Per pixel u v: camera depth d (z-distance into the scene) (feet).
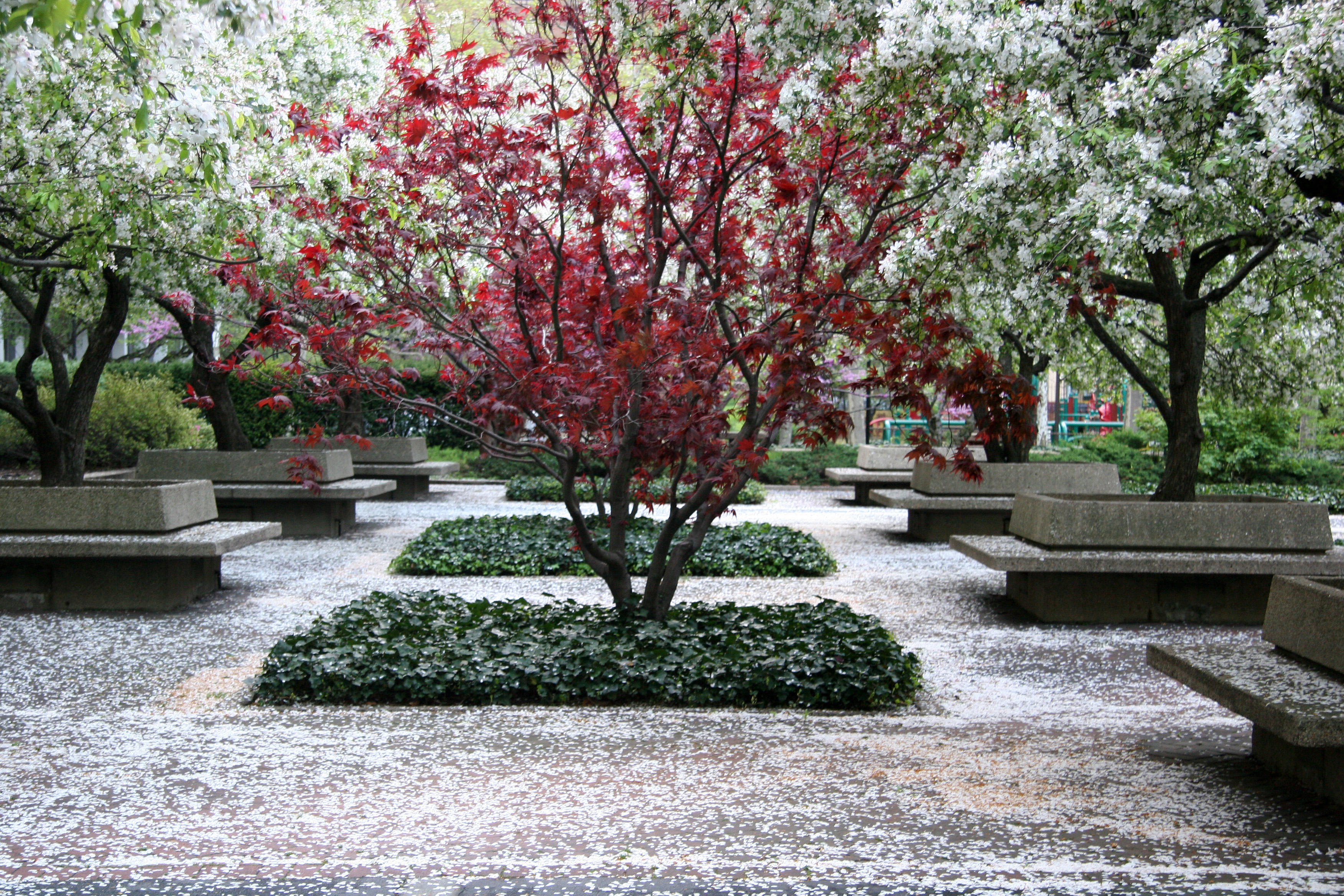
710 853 12.94
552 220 22.41
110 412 69.46
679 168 22.82
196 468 47.37
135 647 25.44
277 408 24.07
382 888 11.87
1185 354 30.81
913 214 23.65
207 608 30.45
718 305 21.11
